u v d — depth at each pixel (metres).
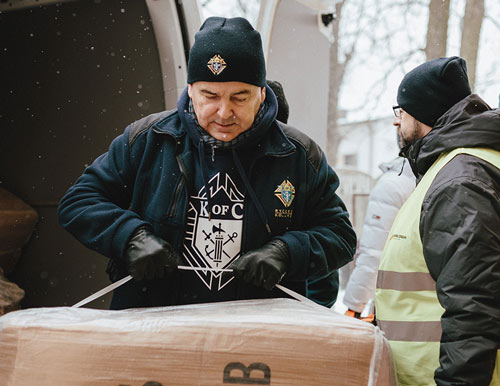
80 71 3.20
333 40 13.38
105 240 1.72
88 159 3.21
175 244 1.77
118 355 1.43
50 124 3.30
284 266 1.69
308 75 3.98
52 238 3.31
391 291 1.66
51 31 3.24
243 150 1.80
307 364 1.41
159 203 1.78
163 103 3.02
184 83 2.98
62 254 3.30
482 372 1.39
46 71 3.28
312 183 1.87
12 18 3.31
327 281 2.27
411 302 1.62
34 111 3.33
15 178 3.38
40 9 3.24
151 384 1.41
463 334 1.40
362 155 23.44
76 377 1.42
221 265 1.76
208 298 1.76
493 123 1.57
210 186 1.78
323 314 1.55
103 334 1.45
